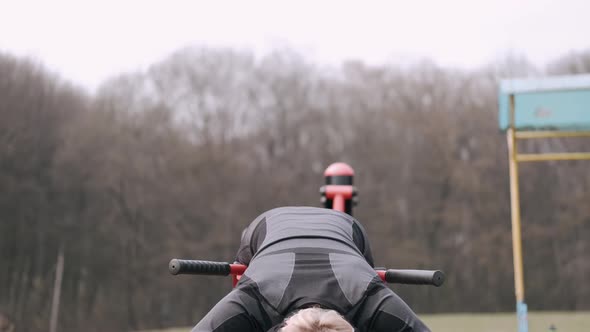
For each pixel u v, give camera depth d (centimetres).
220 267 378
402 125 3275
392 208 3238
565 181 3080
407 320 322
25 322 2653
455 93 3316
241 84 3334
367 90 3403
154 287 2956
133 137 3053
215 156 3183
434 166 3212
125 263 2919
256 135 3312
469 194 3180
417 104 3312
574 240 3067
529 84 809
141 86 3172
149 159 3067
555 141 3069
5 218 2689
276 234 369
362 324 323
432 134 3225
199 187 3131
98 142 2952
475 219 3159
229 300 326
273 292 327
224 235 3128
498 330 1159
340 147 3350
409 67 3394
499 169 3164
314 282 329
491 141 3200
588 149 3038
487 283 3102
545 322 1316
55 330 2697
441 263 3141
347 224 388
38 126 2812
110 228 2919
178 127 3191
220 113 3269
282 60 3412
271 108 3356
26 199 2734
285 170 3316
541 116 803
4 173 2697
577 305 3039
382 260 3200
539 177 3089
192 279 2994
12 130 2723
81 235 2842
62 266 2775
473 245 3125
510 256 3091
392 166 3272
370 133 3334
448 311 3056
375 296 326
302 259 342
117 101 3086
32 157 2777
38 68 2864
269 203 3234
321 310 296
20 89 2791
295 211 396
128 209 2977
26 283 2692
